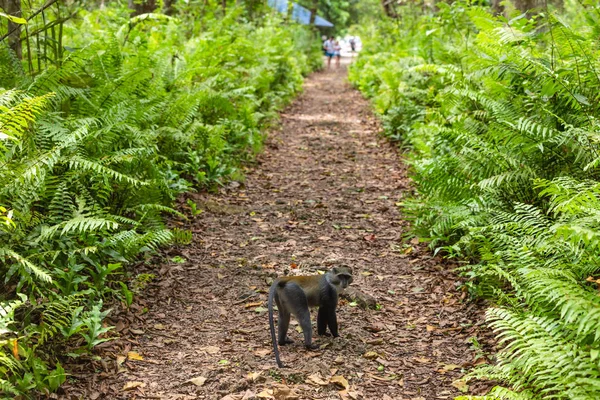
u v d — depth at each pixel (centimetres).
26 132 539
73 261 475
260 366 433
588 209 381
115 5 1552
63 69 627
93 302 478
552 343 348
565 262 440
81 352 429
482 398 345
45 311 423
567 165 552
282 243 690
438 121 835
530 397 343
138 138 624
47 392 379
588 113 573
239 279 588
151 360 439
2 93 467
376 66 2034
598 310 320
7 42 688
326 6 5359
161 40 1277
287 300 454
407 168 1012
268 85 1578
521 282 464
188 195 812
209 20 1543
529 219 507
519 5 925
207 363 437
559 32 606
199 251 651
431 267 616
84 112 658
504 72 647
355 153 1172
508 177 546
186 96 823
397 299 554
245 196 865
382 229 741
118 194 602
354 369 434
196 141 895
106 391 397
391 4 2453
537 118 598
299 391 402
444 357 452
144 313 509
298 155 1154
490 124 619
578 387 319
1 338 380
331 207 828
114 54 752
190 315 515
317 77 3123
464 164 592
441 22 1061
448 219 606
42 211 538
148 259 596
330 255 656
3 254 412
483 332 480
